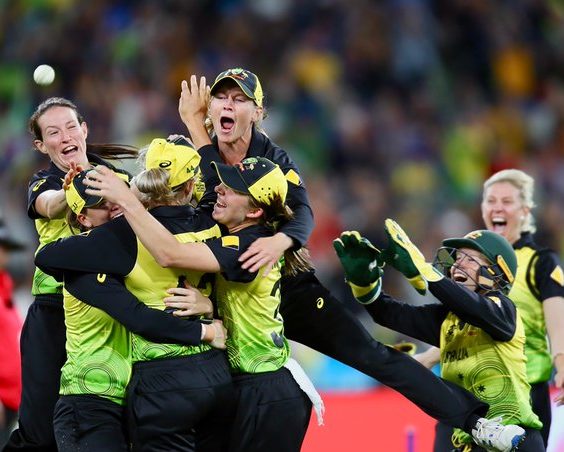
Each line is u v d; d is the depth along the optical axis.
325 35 59.44
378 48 58.91
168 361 18.91
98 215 19.75
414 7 60.31
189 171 19.50
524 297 23.48
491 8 62.41
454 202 54.31
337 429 30.47
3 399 24.88
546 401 23.44
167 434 18.81
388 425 30.75
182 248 18.73
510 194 24.14
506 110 59.97
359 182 53.09
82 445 19.14
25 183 48.75
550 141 59.88
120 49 55.75
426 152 56.19
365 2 60.16
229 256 19.09
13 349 25.05
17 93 53.97
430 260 49.78
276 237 19.53
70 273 19.11
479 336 20.97
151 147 19.67
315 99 56.56
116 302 18.77
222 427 19.70
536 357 23.41
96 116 53.19
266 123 54.09
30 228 46.69
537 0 63.75
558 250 52.31
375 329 41.94
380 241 50.41
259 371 19.66
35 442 21.41
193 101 21.75
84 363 19.52
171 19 57.78
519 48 62.09
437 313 21.73
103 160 22.44
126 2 57.78
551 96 61.47
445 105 58.81
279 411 19.64
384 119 56.62
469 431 20.50
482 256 21.17
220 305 19.95
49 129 21.59
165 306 19.06
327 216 50.03
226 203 19.58
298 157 53.69
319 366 39.06
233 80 20.92
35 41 55.31
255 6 59.78
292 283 21.44
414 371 21.03
